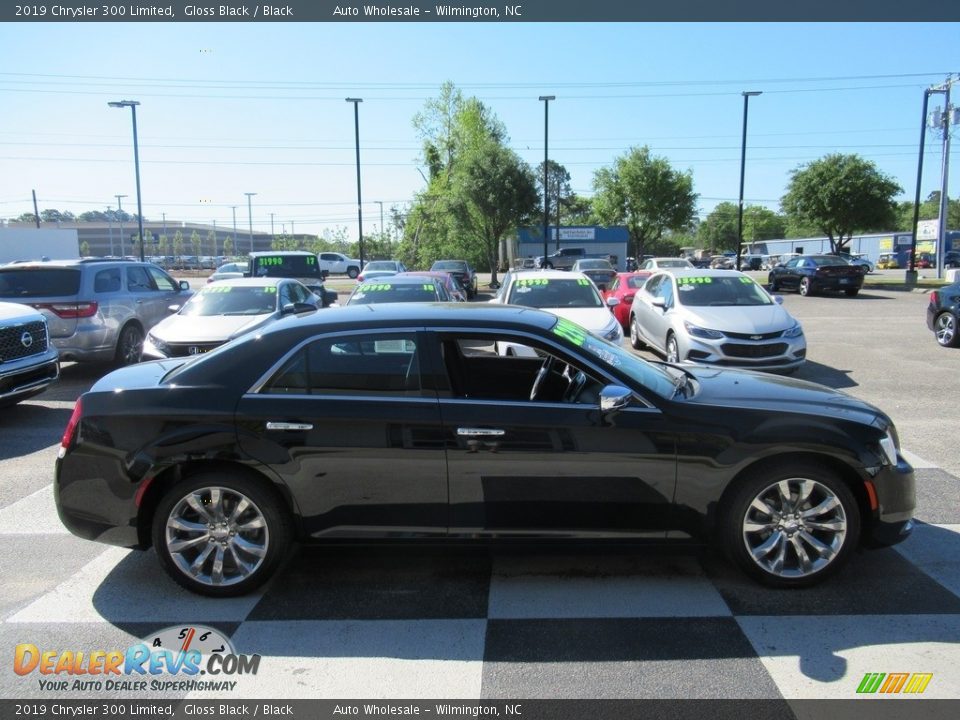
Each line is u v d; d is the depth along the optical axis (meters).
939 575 3.87
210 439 3.62
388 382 3.73
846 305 21.59
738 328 9.55
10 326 7.40
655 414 3.65
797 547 3.67
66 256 35.66
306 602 3.66
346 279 51.19
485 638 3.29
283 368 3.74
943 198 34.31
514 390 4.67
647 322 12.31
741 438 3.61
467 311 4.04
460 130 44.53
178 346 8.80
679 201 46.00
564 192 88.44
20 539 4.52
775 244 77.69
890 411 7.89
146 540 3.83
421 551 3.80
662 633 3.30
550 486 3.66
